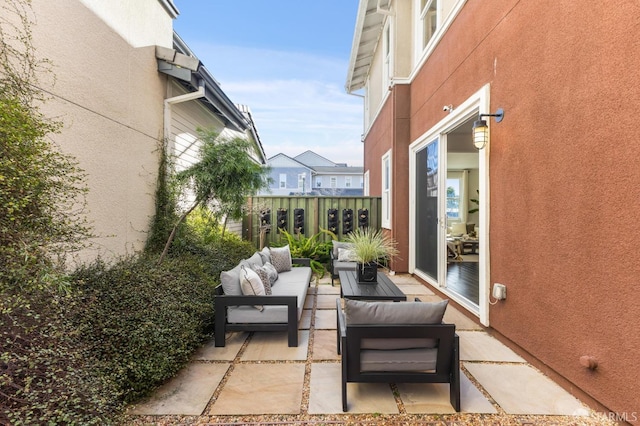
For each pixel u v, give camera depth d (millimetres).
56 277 1579
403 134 6070
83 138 2896
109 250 3262
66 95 2695
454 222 9406
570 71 2150
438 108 4598
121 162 3484
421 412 1966
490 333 3201
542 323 2426
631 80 1726
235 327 2961
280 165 22078
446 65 4285
